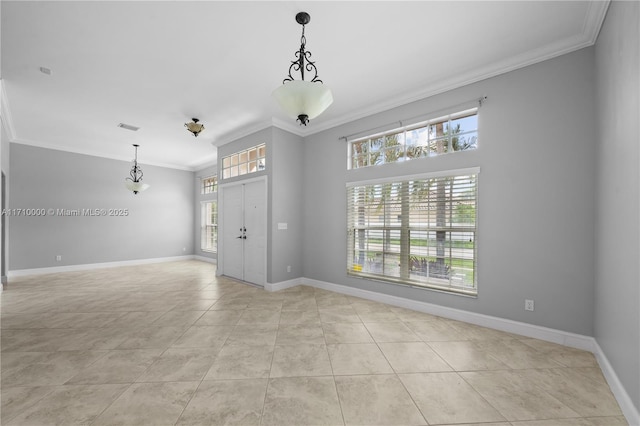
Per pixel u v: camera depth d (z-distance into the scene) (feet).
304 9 6.91
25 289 14.83
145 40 8.10
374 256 12.66
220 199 18.38
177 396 5.79
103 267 21.70
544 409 5.40
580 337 7.80
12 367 6.88
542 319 8.42
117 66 9.44
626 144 5.39
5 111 13.08
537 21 7.32
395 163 11.87
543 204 8.43
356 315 10.64
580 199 7.84
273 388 6.08
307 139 15.74
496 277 9.27
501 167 9.20
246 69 9.70
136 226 23.61
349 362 7.18
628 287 5.27
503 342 8.26
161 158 23.57
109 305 11.98
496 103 9.33
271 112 13.53
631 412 4.96
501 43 8.25
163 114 13.65
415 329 9.28
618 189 5.82
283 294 13.65
